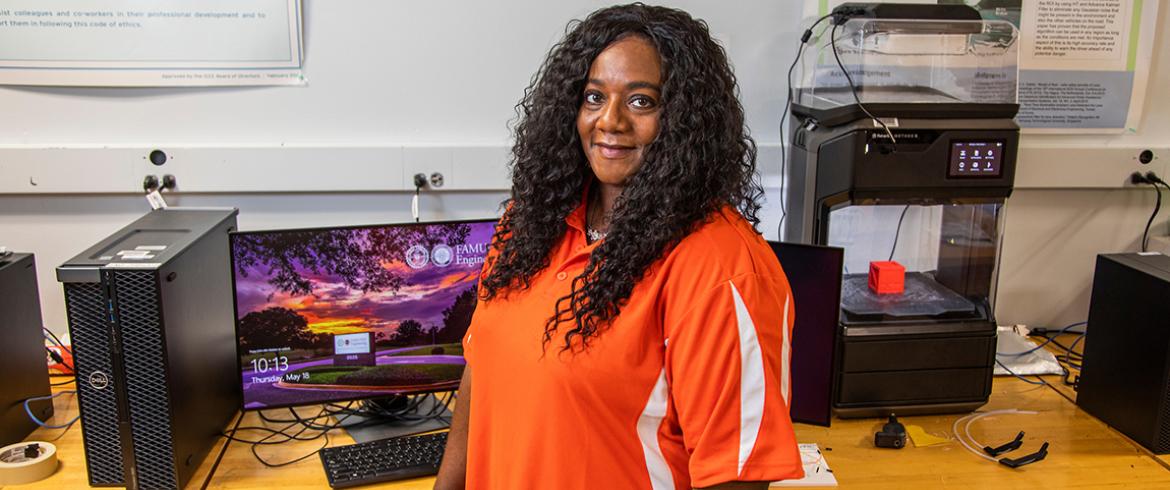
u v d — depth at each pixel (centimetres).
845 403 172
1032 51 209
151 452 140
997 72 187
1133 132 218
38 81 185
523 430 103
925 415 176
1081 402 179
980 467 156
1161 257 171
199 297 151
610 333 97
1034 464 157
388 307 159
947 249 192
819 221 175
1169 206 225
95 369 138
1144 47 212
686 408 95
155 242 148
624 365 97
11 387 153
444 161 198
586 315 98
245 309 153
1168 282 155
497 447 109
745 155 104
